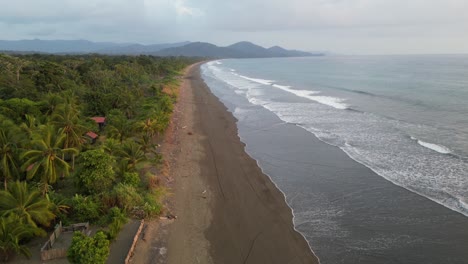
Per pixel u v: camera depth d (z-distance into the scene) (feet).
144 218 84.48
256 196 99.19
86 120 147.23
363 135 148.15
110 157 95.30
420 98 222.28
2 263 67.05
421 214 86.12
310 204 93.81
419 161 116.37
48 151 84.64
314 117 186.29
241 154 132.87
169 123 171.73
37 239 74.49
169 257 72.84
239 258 73.05
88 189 89.86
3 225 66.33
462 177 102.94
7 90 173.27
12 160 86.63
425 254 72.33
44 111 148.66
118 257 70.54
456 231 78.89
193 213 90.07
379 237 78.48
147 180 101.30
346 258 72.18
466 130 147.02
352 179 106.83
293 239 78.84
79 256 61.87
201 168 119.03
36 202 73.92
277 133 159.02
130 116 174.91
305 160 124.16
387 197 94.89
